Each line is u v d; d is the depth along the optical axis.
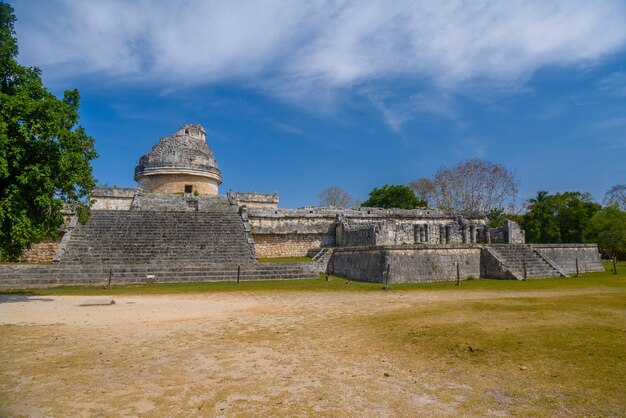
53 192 12.20
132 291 15.46
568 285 15.92
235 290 15.71
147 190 36.91
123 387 5.36
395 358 6.50
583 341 6.73
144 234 22.89
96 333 8.33
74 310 11.12
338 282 18.19
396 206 51.00
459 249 20.05
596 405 4.51
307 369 6.04
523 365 5.85
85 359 6.56
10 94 12.04
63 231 22.75
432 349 6.82
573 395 4.80
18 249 12.50
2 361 6.46
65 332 8.41
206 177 38.00
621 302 10.45
